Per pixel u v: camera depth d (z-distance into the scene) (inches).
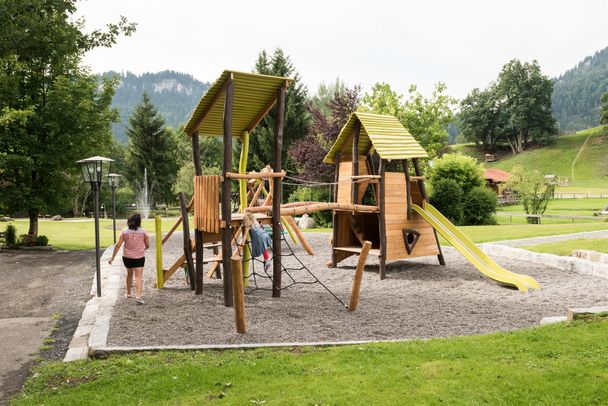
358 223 607.2
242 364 235.5
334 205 498.9
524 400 183.3
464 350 241.1
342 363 232.4
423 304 383.9
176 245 866.8
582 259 512.1
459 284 468.4
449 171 1373.0
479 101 5206.7
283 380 212.5
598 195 2832.2
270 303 390.6
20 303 432.8
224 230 388.2
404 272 542.3
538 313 348.2
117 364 244.2
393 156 517.0
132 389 212.5
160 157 2635.3
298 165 1359.5
